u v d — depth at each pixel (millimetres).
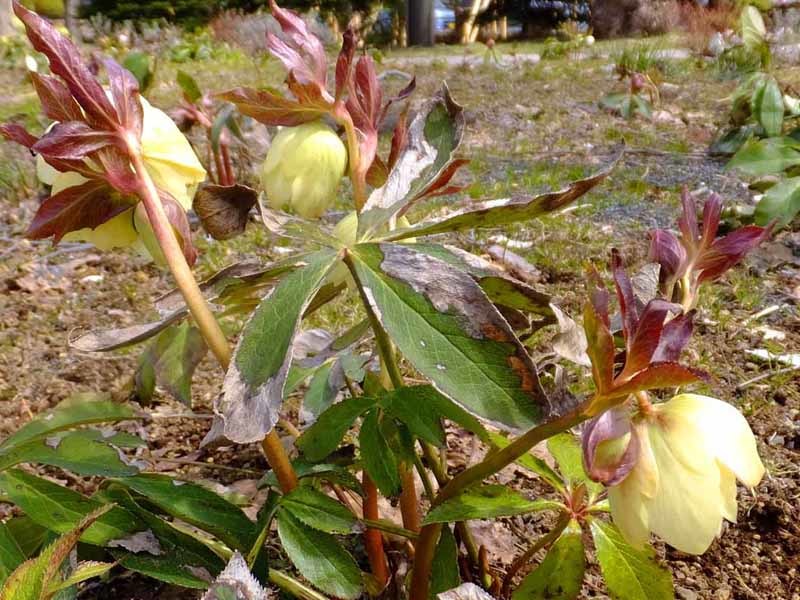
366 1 5766
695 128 1860
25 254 1127
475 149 1702
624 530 274
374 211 314
